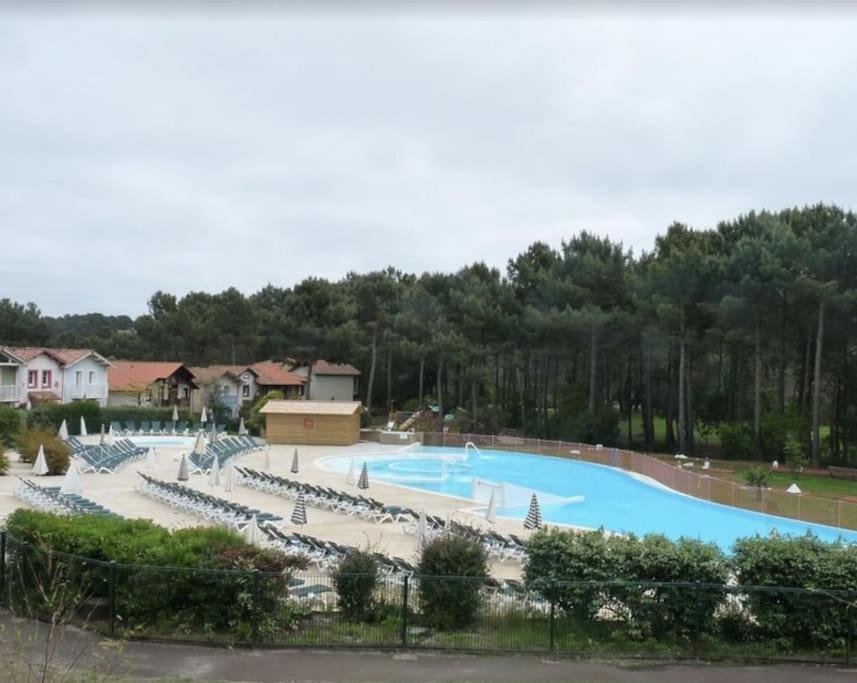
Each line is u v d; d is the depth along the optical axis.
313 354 67.38
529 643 11.62
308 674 10.25
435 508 27.38
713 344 52.59
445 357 61.41
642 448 57.19
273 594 11.68
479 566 12.83
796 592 11.73
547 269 62.72
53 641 10.01
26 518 13.65
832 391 51.94
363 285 74.50
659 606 11.89
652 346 53.47
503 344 61.00
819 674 10.86
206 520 22.77
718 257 49.44
